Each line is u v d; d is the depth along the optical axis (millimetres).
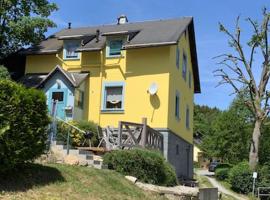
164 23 31234
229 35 38312
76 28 34094
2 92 11883
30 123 12625
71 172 14500
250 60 38312
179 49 30609
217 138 61312
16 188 12047
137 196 15000
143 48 27938
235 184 37406
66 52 30062
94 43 29531
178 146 30109
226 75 38312
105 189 14305
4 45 31500
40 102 13047
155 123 26969
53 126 19547
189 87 35312
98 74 28922
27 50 30891
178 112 30188
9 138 11898
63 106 27719
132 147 20969
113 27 32625
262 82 38406
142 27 31094
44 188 12648
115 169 17562
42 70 30484
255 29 38156
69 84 27844
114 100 28406
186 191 17688
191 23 33000
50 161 15961
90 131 22672
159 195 16406
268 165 40500
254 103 38312
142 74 27828
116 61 28641
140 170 17578
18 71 32000
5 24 30438
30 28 30125
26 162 13242
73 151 18422
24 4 30891
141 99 27578
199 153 85562
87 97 28766
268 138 53031
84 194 13203
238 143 59812
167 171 18594
